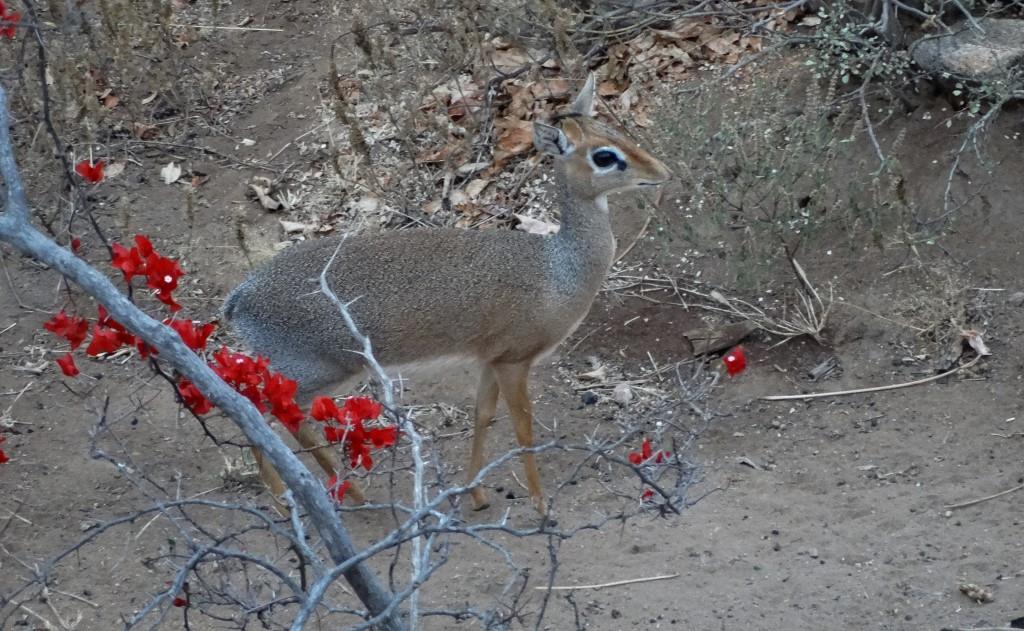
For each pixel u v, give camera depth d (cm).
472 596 877
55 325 640
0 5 939
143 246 634
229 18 1612
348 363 963
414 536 564
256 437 573
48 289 1263
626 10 1414
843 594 848
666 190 1284
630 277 1224
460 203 1322
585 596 871
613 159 941
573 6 1456
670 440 1040
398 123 1402
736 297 1188
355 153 1329
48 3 1395
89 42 1452
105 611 881
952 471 966
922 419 1028
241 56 1556
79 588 908
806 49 1355
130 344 644
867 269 1175
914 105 1271
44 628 869
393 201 1333
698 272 1219
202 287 1253
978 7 1347
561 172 959
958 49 1224
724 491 976
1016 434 995
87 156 1414
